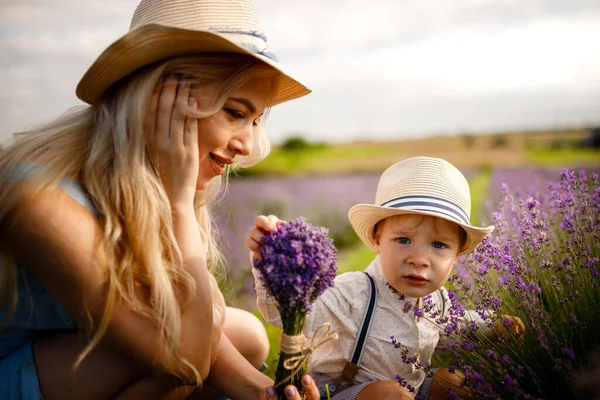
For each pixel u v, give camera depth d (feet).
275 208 38.17
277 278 5.01
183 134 5.57
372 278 7.36
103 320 5.10
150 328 5.26
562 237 7.23
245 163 7.35
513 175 46.24
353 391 6.57
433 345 7.48
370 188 51.90
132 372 5.66
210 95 5.58
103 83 5.61
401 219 6.86
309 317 6.97
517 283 6.17
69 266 5.07
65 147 5.61
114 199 5.48
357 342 7.05
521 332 6.76
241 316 7.39
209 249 7.45
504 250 6.79
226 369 6.16
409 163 7.45
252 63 5.68
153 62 5.57
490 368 6.17
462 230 7.09
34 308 5.64
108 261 5.20
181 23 5.75
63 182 5.36
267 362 9.06
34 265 5.15
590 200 6.79
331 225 31.53
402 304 7.14
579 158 104.37
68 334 5.73
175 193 5.68
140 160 5.50
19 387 5.66
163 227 5.67
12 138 6.16
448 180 7.16
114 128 5.64
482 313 6.38
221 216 28.78
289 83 6.91
